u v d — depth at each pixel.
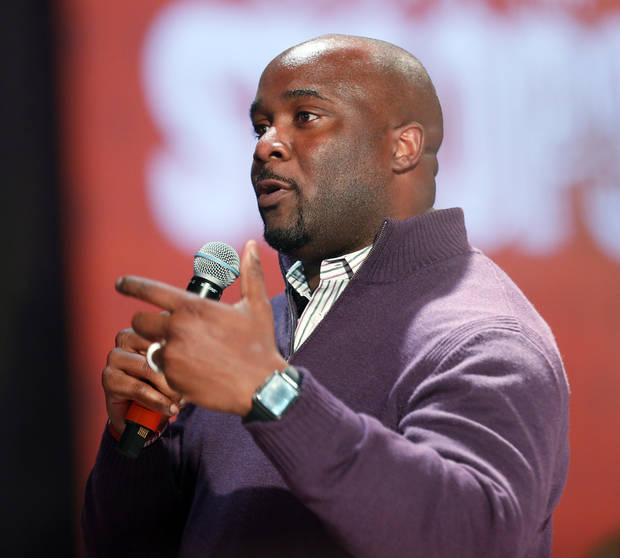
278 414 3.11
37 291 6.48
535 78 10.91
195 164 9.84
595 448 11.05
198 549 4.12
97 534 4.73
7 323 6.51
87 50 9.59
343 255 4.57
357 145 4.43
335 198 4.39
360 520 3.11
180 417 4.87
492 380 3.52
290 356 4.46
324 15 10.16
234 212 9.91
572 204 10.98
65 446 7.03
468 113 10.66
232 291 9.38
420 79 4.73
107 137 9.62
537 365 3.65
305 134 4.41
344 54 4.53
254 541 3.96
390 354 4.03
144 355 4.10
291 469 3.11
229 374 3.10
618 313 11.09
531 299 10.84
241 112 9.92
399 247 4.30
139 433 4.12
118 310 9.59
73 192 9.49
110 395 4.14
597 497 10.99
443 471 3.21
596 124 11.09
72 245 9.47
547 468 3.52
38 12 6.31
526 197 10.84
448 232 4.43
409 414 3.66
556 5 11.05
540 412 3.53
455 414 3.48
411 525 3.12
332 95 4.41
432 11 10.59
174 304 3.14
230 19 9.92
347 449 3.13
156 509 4.65
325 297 4.52
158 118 9.76
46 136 6.38
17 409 6.82
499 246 10.72
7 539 6.82
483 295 4.09
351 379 4.05
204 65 9.88
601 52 11.19
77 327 9.41
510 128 10.79
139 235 9.68
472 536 3.18
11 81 6.21
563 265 10.95
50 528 7.00
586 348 11.02
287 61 4.53
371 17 10.30
